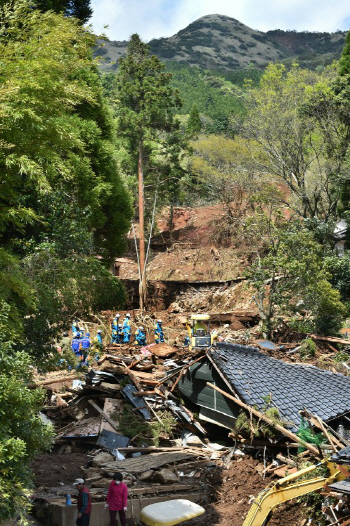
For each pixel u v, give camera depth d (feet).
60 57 46.19
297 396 61.00
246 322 116.47
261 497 40.24
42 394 37.29
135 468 54.03
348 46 155.84
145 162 167.73
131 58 155.74
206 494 52.01
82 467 55.42
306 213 141.18
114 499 45.01
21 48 43.09
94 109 110.01
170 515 44.52
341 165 138.31
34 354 55.06
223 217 179.73
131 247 193.06
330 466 44.52
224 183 179.93
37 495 48.14
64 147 45.68
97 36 48.52
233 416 60.75
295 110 145.28
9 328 39.42
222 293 135.64
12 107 40.91
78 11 102.99
